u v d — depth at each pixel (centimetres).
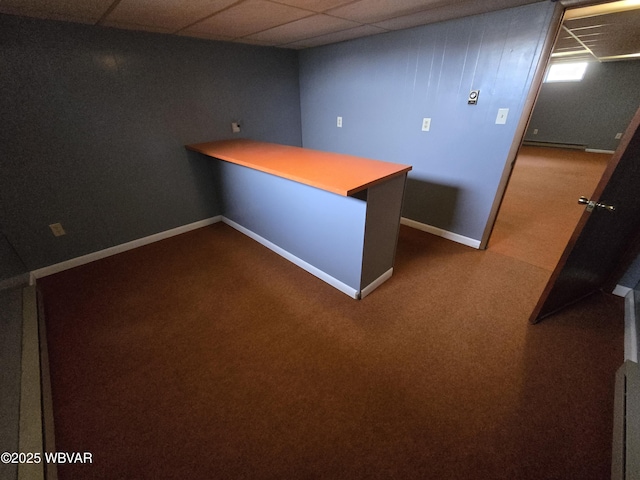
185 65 253
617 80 617
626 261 182
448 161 253
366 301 196
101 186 238
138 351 160
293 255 241
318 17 194
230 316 185
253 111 316
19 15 175
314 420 125
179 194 288
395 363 150
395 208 188
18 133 194
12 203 203
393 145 288
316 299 199
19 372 135
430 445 115
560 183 437
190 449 116
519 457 110
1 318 146
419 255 250
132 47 222
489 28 195
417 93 250
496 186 230
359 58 277
